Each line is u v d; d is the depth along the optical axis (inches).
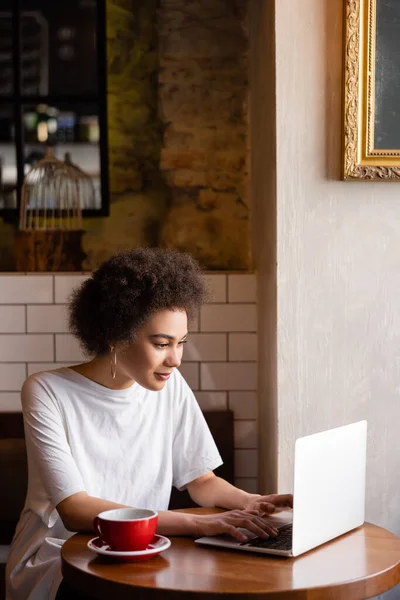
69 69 130.8
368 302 97.0
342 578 59.5
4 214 129.6
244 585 57.7
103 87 130.0
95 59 130.5
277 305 96.3
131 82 130.0
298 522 64.8
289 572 60.9
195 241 130.3
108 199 130.1
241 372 124.6
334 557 64.9
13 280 124.3
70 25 130.5
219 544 67.0
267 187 106.2
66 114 130.5
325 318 96.7
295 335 96.5
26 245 129.6
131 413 81.1
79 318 78.6
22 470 118.7
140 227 130.4
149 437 82.4
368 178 95.0
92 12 130.6
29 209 129.9
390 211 97.0
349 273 96.7
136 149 130.3
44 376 80.0
